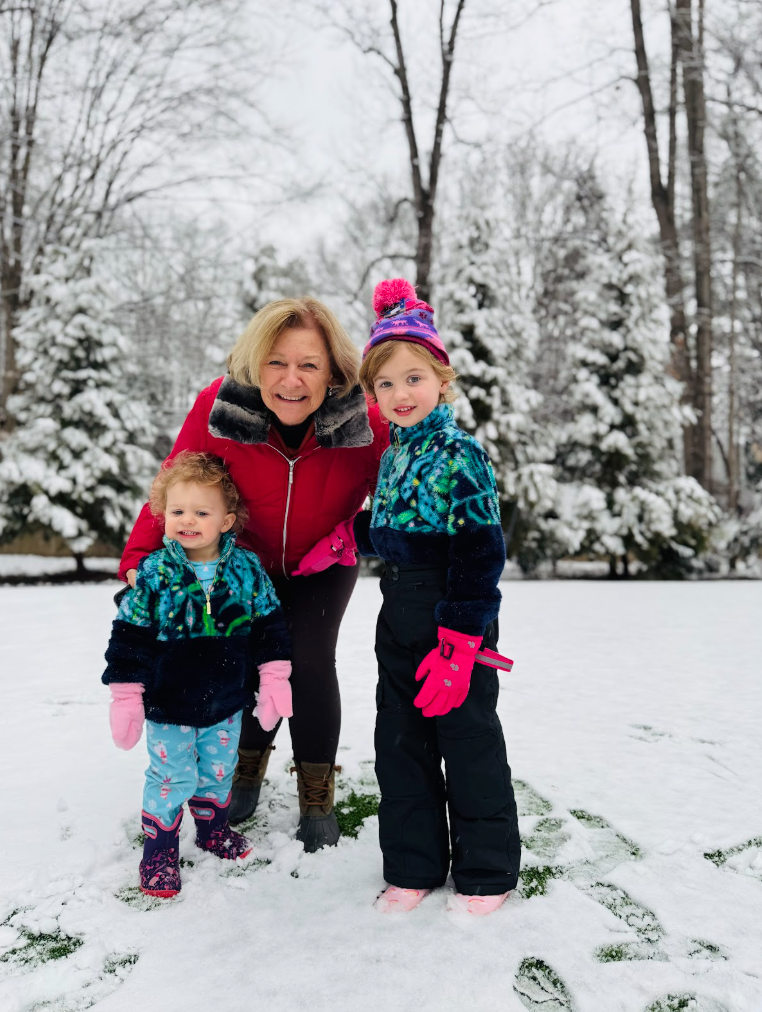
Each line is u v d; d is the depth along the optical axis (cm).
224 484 195
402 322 184
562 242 1798
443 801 183
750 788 242
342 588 225
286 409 197
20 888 179
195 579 192
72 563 1558
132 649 186
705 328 1662
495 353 1290
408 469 185
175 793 183
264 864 198
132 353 1500
